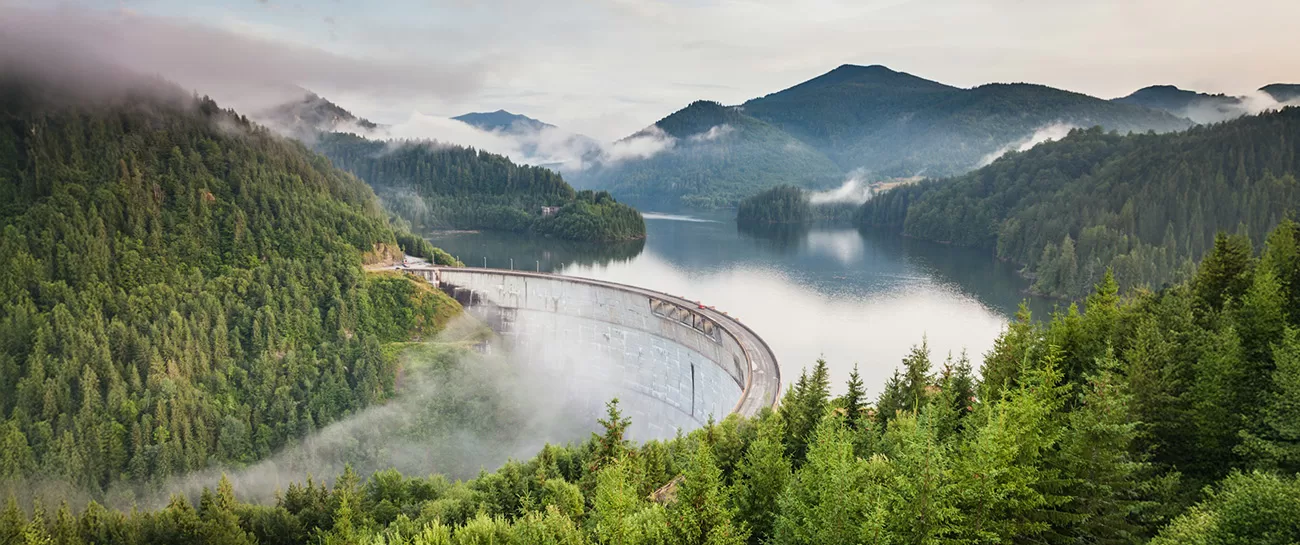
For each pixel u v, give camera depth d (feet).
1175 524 157.89
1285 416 187.01
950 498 156.76
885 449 212.23
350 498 339.77
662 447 273.54
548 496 281.13
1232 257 284.41
